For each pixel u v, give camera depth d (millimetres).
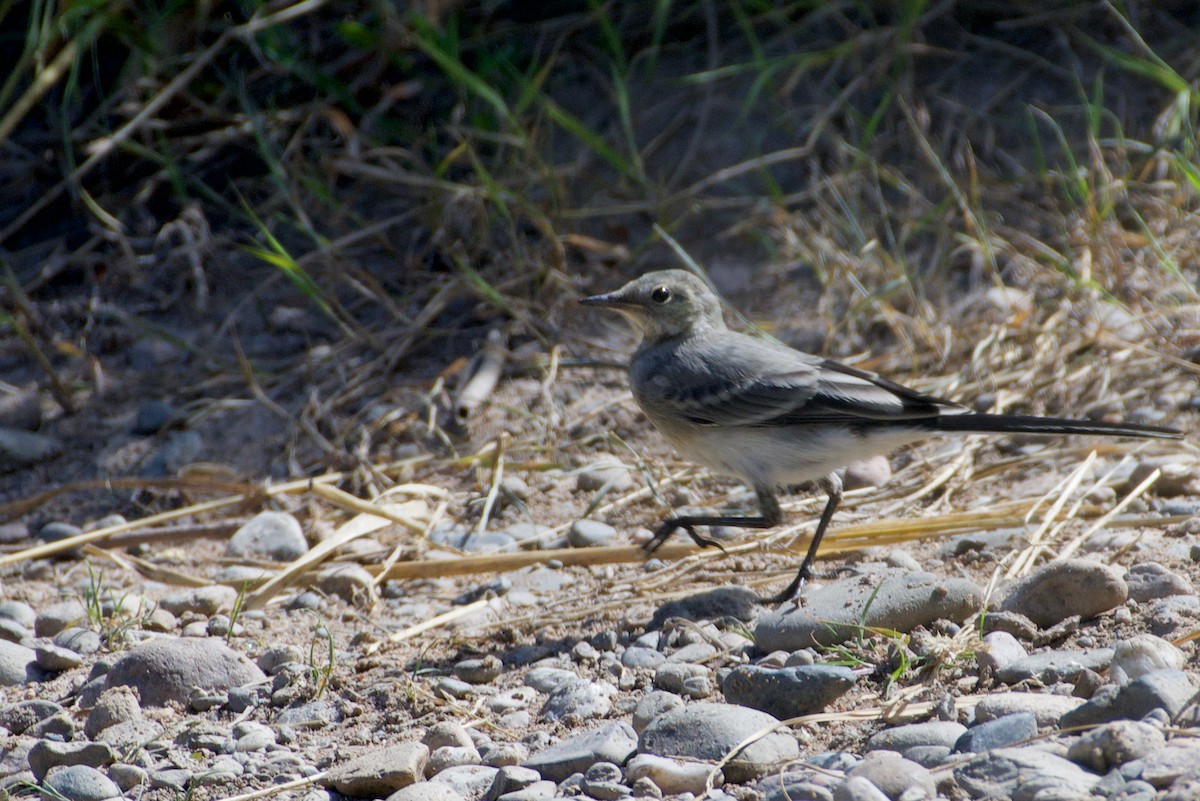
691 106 15531
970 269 13875
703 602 8828
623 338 13562
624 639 8508
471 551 10547
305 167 15055
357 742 7422
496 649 8586
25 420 12898
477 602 9508
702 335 9906
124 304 14344
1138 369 12008
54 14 15477
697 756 6605
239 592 9961
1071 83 15367
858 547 9711
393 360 13250
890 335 13172
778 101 15430
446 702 7750
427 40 15008
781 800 6055
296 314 14125
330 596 9836
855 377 9305
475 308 13898
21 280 14570
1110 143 14430
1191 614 7363
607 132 15469
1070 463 10719
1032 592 7727
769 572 9547
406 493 11422
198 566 10602
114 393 13289
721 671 7695
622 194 14805
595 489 11492
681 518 9531
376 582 9992
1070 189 14086
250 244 14711
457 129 14648
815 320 13375
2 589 10258
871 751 6453
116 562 10617
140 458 12367
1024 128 15016
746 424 9320
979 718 6547
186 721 7777
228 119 15234
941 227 13773
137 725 7668
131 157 15289
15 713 7930
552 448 12008
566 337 13500
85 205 15031
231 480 11977
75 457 12500
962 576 8719
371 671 8383
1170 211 13742
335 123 15031
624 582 9578
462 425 12422
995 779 5863
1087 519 9570
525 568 10125
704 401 9414
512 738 7301
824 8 15820
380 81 15570
